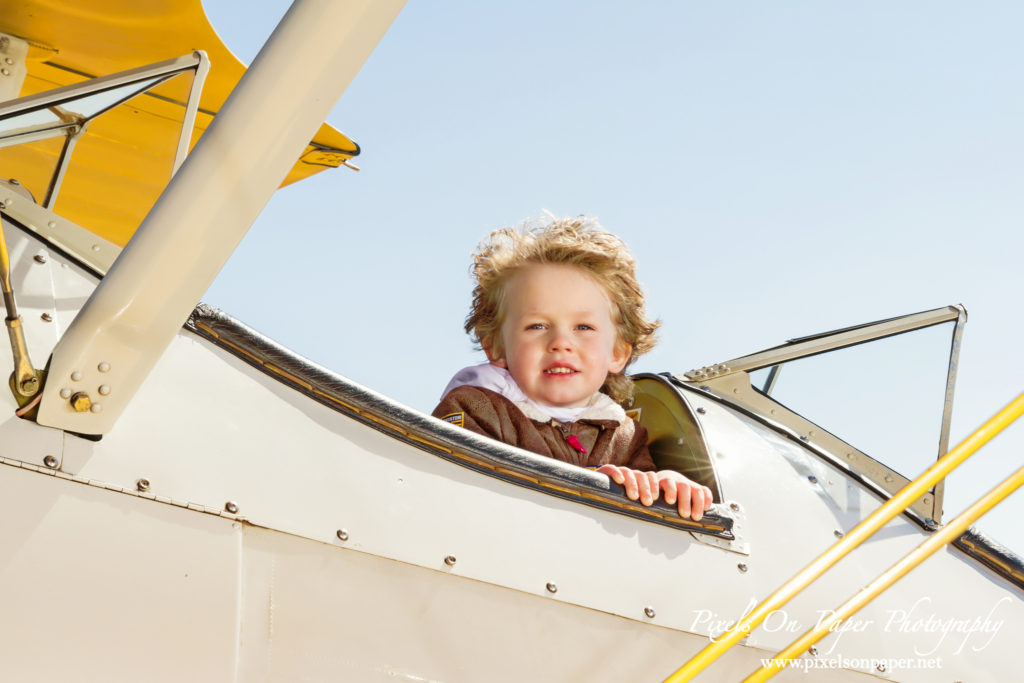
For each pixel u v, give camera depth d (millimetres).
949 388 2668
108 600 1403
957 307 2727
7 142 1834
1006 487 1776
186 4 3029
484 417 2439
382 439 1800
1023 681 2293
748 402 2605
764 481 2363
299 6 1270
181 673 1414
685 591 1989
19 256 1612
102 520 1452
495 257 2701
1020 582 2467
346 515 1670
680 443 2486
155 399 1594
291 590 1579
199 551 1510
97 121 3422
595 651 1834
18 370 1444
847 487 2459
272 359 1732
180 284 1408
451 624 1700
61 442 1470
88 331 1422
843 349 2678
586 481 1982
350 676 1564
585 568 1890
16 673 1304
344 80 1296
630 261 2729
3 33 3154
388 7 1251
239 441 1631
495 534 1816
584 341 2598
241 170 1332
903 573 1771
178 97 3348
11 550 1367
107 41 3230
